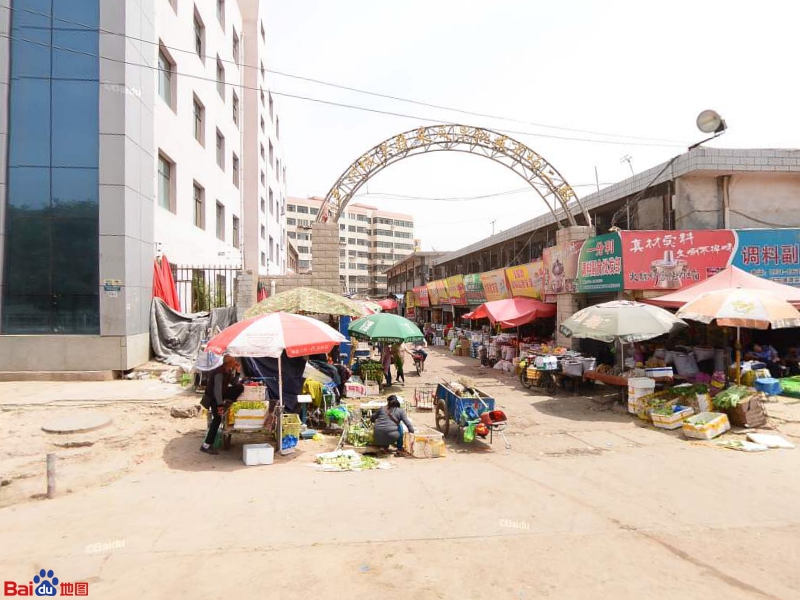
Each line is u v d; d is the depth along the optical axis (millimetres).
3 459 7141
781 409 10180
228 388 7766
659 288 12945
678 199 14398
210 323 15500
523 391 13852
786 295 10953
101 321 12461
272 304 12164
